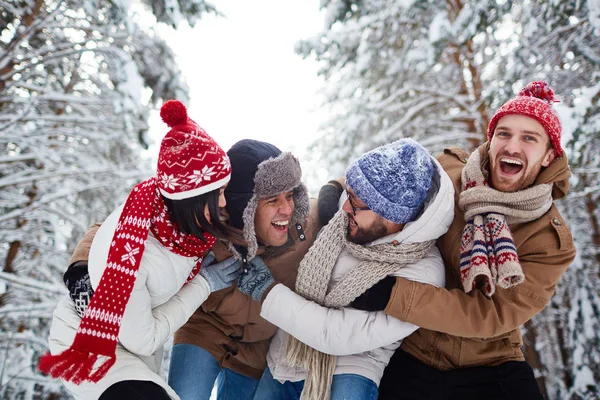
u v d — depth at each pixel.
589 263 7.59
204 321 2.35
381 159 2.00
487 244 1.97
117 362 1.82
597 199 7.81
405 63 7.79
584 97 5.80
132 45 6.46
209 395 2.30
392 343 2.23
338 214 2.19
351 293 2.04
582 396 6.96
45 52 5.72
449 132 7.79
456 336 2.14
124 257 1.71
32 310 5.71
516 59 6.56
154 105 6.96
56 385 6.27
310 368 2.15
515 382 2.09
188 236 1.84
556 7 6.39
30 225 6.85
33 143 5.78
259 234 2.16
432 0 7.33
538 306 1.95
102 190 8.27
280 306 2.05
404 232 2.01
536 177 2.06
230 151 2.17
